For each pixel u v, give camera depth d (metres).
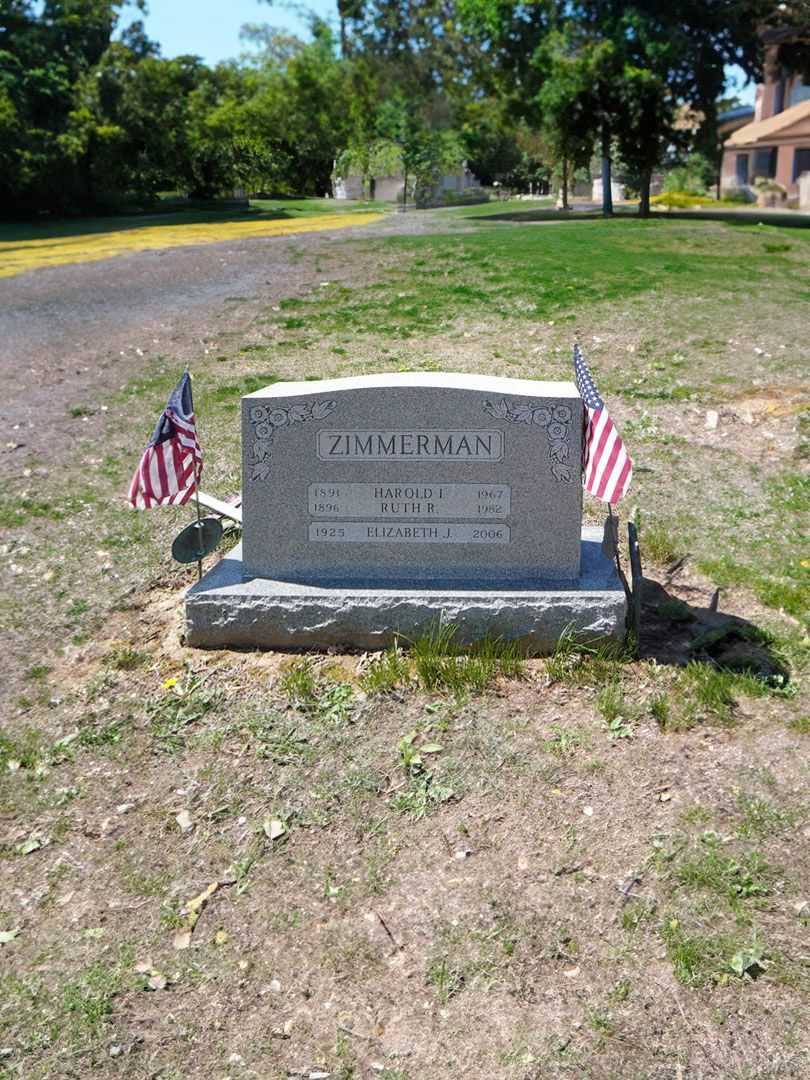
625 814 1.92
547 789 2.00
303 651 2.43
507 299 5.64
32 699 2.35
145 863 1.88
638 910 1.71
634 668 2.34
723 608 2.62
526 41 10.52
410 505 2.44
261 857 1.88
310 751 2.12
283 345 4.94
